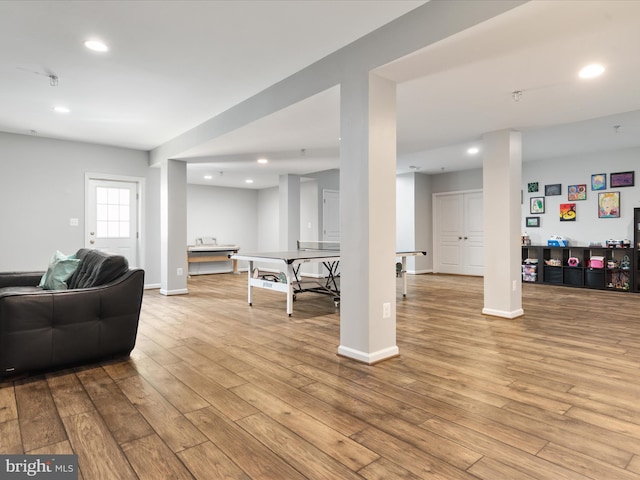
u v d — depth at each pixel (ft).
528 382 8.09
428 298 18.33
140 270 9.85
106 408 6.95
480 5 7.00
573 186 22.44
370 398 7.34
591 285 21.13
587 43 7.73
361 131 9.16
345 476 5.00
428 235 29.71
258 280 16.51
